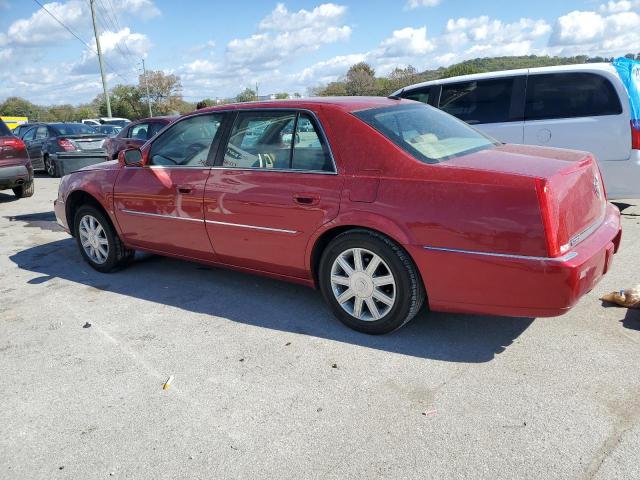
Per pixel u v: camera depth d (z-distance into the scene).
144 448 2.68
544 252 2.95
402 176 3.37
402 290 3.44
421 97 7.47
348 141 3.61
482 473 2.36
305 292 4.62
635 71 6.25
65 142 13.70
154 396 3.13
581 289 3.04
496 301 3.16
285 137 3.93
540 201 2.93
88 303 4.67
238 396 3.08
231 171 4.18
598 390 2.91
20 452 2.71
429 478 2.35
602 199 3.66
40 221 8.30
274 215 3.90
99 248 5.46
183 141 4.60
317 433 2.71
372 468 2.43
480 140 4.09
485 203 3.08
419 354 3.43
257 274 4.30
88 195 5.44
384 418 2.79
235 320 4.12
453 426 2.69
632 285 4.31
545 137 6.41
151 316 4.30
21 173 9.69
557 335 3.55
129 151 4.84
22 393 3.25
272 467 2.48
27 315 4.47
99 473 2.52
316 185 3.68
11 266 5.93
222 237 4.30
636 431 2.56
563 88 6.34
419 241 3.27
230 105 4.37
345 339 3.70
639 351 3.28
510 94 6.69
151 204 4.75
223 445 2.66
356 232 3.54
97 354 3.70
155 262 5.75
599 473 2.31
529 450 2.48
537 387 2.98
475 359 3.32
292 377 3.25
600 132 6.06
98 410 3.03
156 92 75.62
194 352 3.64
